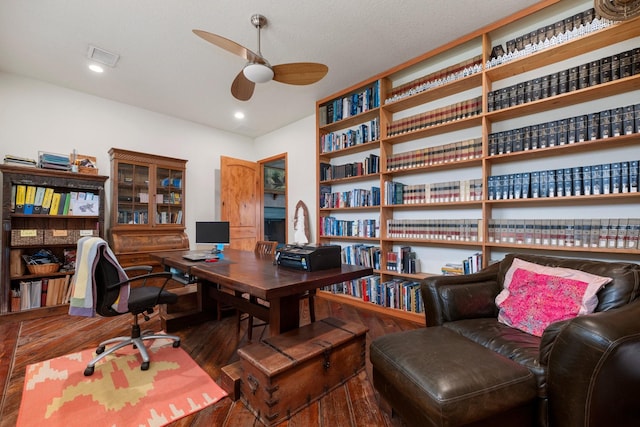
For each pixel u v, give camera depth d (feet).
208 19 7.55
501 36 8.46
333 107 12.34
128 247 11.73
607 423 3.54
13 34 8.11
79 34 8.14
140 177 12.62
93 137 11.94
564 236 6.95
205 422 4.75
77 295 5.89
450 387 3.53
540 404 3.95
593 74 6.53
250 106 13.24
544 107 7.53
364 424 4.74
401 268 9.96
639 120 6.03
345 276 6.16
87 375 5.96
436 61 9.78
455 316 5.87
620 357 3.47
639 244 6.07
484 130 8.13
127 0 6.86
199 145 15.31
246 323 9.12
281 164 24.67
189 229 14.75
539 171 7.48
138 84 11.08
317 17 7.52
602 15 5.55
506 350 4.59
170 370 6.24
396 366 4.27
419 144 10.30
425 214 10.12
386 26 7.92
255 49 8.91
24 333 8.30
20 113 10.38
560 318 4.78
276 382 4.71
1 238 9.76
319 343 5.57
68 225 11.11
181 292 9.66
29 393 5.36
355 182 12.59
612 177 6.42
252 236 16.66
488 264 8.07
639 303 4.13
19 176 9.55
